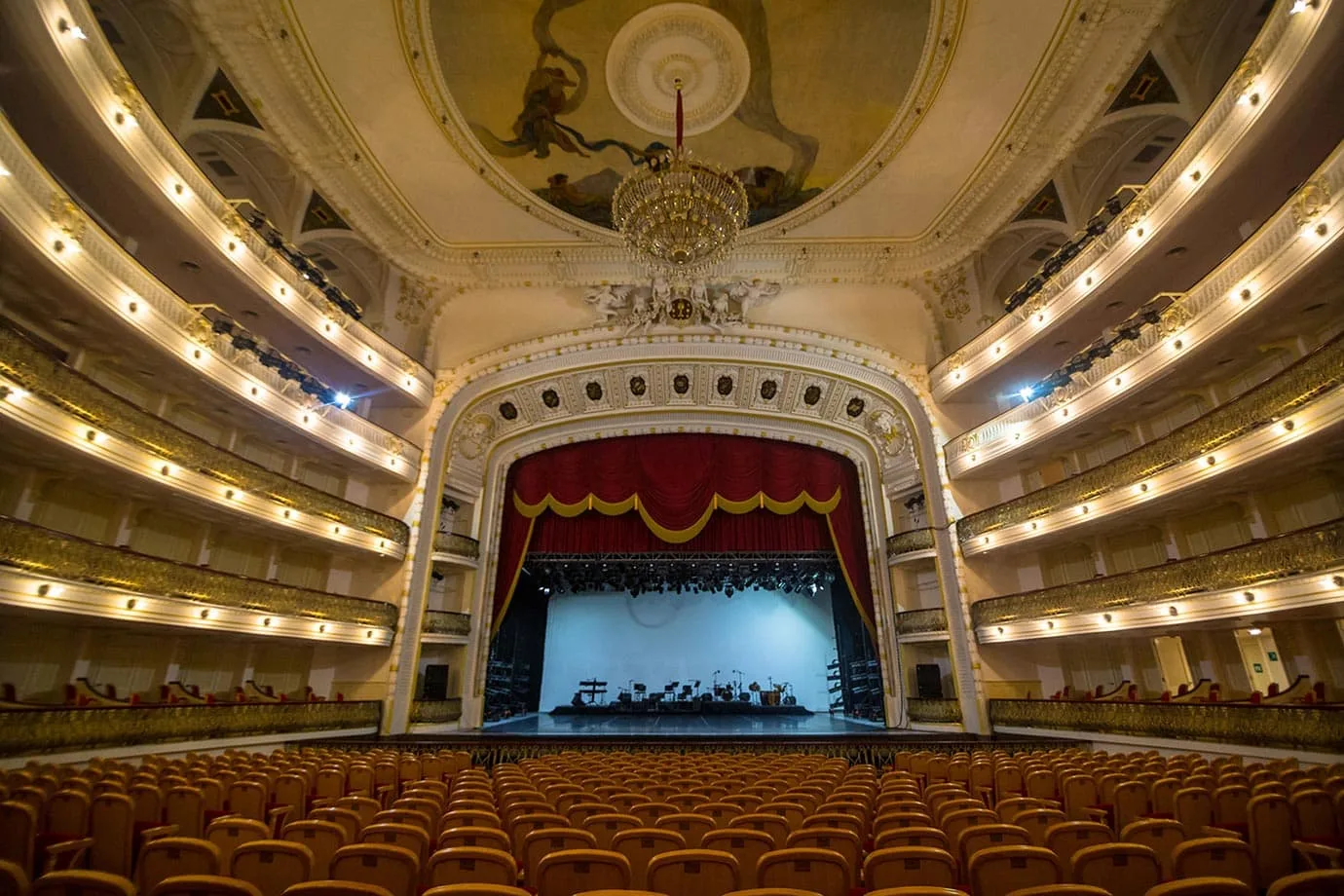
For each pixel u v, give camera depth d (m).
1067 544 14.54
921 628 15.82
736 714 21.80
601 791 5.89
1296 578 8.84
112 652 11.70
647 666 24.30
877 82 12.50
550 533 19.16
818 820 4.32
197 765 7.69
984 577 15.36
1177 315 10.79
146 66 10.96
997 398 16.11
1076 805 6.06
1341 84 8.12
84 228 8.77
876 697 18.25
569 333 17.45
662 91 12.80
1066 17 10.61
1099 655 14.53
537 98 12.85
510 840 4.12
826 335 17.17
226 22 10.56
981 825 3.86
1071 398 13.00
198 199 10.85
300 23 10.85
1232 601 9.77
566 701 23.86
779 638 24.50
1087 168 13.30
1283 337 10.29
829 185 14.93
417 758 8.43
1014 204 14.32
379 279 16.92
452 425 17.41
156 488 10.73
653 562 18.97
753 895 2.38
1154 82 11.24
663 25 11.76
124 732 9.68
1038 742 12.30
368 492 16.42
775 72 12.46
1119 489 11.96
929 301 17.09
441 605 17.59
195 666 13.27
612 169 14.58
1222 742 9.79
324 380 15.36
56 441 8.70
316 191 14.07
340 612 13.98
